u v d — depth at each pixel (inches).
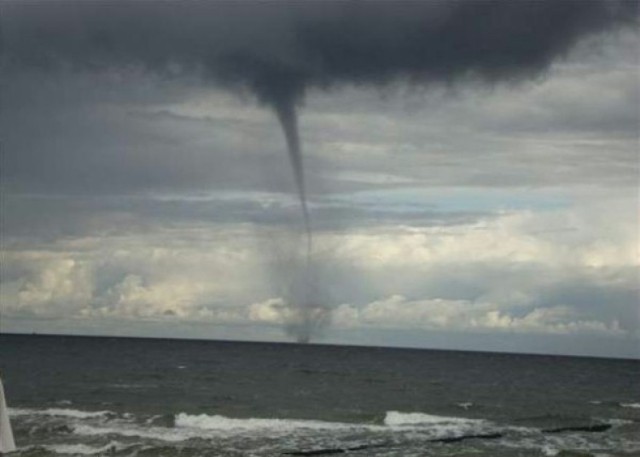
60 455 1168.8
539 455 1280.8
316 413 1823.3
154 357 4586.6
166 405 1929.1
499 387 2906.0
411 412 1910.7
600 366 5556.1
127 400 2032.5
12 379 2647.6
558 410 2053.4
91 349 5684.1
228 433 1469.0
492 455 1279.5
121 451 1211.2
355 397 2285.9
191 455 1202.0
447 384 2979.8
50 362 3745.1
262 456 1214.9
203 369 3459.6
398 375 3474.4
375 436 1477.6
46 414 1685.5
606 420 1824.6
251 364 4097.0
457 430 1588.3
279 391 2420.0
